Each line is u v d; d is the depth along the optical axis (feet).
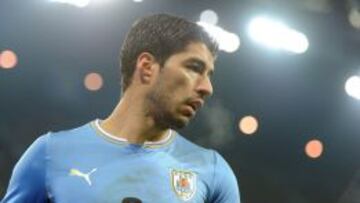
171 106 18.84
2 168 79.20
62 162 18.98
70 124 85.20
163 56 18.98
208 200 19.40
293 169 96.17
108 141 19.27
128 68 19.60
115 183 18.58
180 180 18.92
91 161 18.94
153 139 19.47
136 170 18.80
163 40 19.03
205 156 19.81
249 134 91.86
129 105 19.47
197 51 18.92
